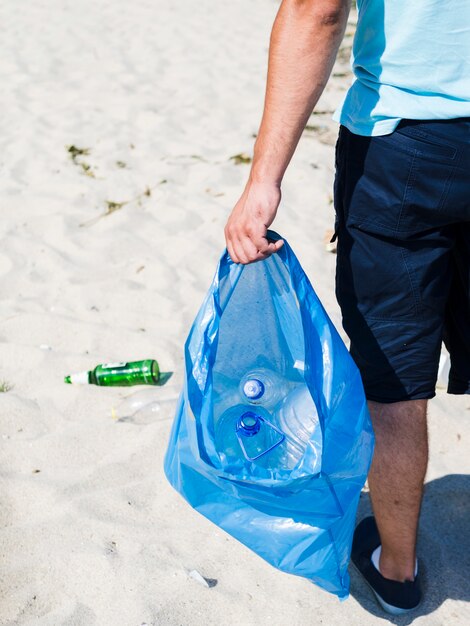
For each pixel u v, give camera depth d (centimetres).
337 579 177
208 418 172
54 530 230
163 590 212
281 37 166
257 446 185
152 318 331
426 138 169
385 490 196
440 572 220
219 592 212
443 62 166
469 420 271
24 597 212
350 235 185
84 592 213
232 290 182
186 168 458
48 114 527
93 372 289
